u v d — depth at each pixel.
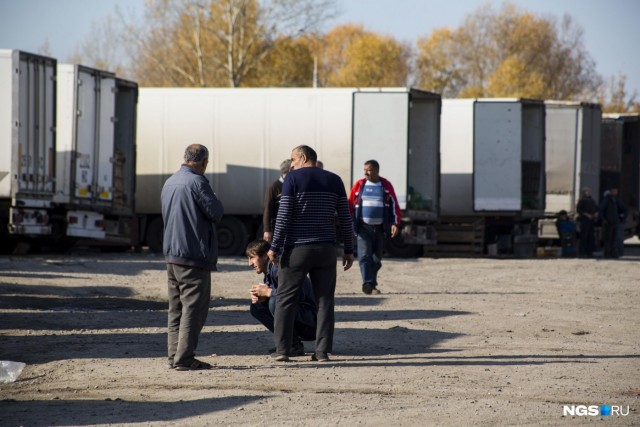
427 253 59.44
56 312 27.11
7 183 43.78
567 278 40.75
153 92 55.28
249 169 54.69
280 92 54.44
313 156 20.33
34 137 44.34
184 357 18.97
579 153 61.12
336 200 20.16
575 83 181.50
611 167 70.25
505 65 165.38
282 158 54.38
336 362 19.95
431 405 15.66
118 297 31.64
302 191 19.78
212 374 18.53
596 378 18.38
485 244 59.62
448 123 59.56
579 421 14.62
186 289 19.05
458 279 39.84
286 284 19.97
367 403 15.80
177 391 16.92
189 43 117.44
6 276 34.91
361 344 22.39
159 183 55.09
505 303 31.11
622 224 58.84
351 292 34.31
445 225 59.38
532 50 182.38
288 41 119.88
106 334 23.58
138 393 16.80
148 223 55.62
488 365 19.69
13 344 21.88
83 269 38.97
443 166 59.69
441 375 18.47
